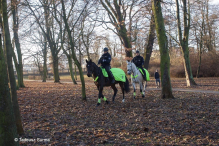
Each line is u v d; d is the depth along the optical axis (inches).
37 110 365.1
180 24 767.7
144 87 514.9
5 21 230.7
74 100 464.1
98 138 223.6
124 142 212.1
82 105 401.4
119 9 722.2
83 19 465.7
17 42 718.5
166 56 454.3
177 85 840.3
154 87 764.0
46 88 805.2
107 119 300.2
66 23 435.5
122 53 748.0
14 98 229.8
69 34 437.7
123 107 379.2
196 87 729.0
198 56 1378.0
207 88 682.8
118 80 415.2
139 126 261.7
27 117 314.5
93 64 378.0
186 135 229.3
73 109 367.2
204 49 1390.3
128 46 745.6
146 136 228.4
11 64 227.1
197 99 438.3
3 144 156.4
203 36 1107.9
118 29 701.9
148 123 274.8
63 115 325.4
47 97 523.2
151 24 727.1
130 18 732.7
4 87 157.9
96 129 255.0
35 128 258.8
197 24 861.2
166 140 216.1
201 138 220.5
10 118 160.7
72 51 439.8
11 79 227.3
